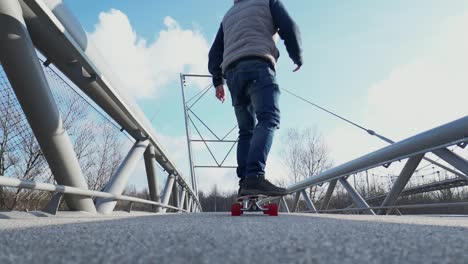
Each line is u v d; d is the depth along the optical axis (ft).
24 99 6.58
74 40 8.43
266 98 7.05
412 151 9.05
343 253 1.74
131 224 3.73
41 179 9.12
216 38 9.16
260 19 7.51
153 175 16.29
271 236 2.46
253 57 7.27
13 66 6.26
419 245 2.01
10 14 6.11
